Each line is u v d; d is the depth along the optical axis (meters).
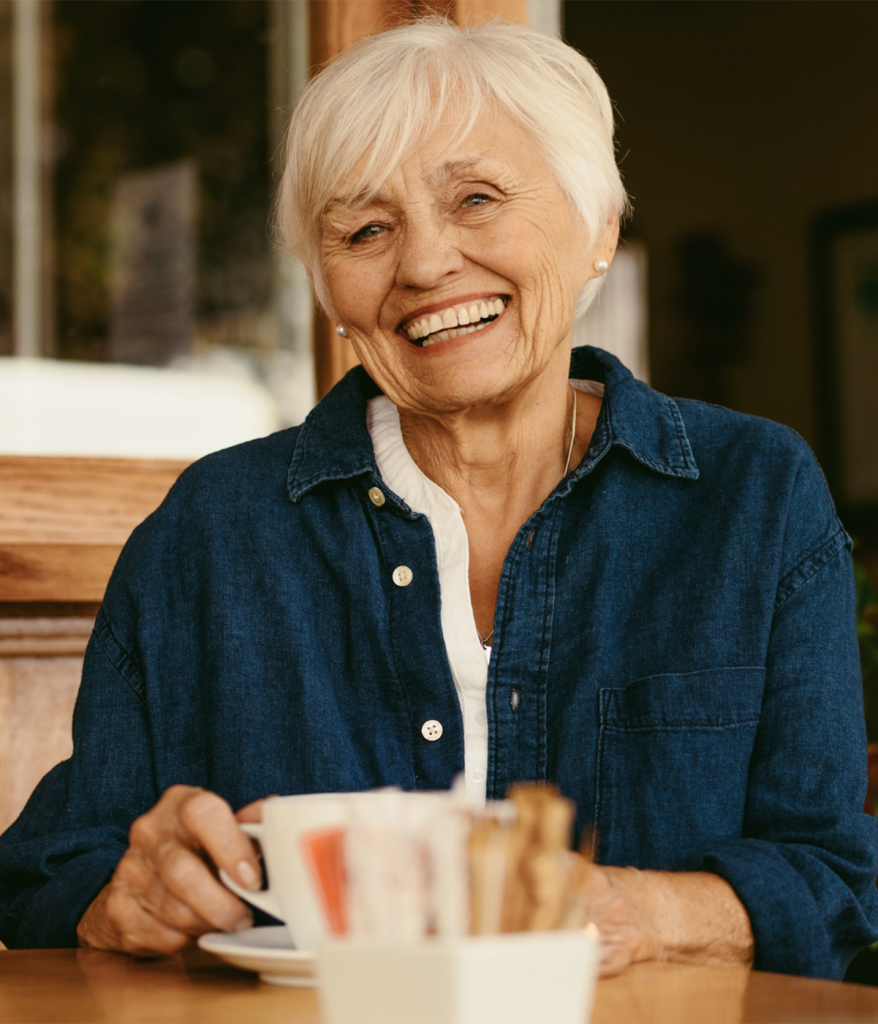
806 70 4.39
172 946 0.85
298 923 0.74
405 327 1.22
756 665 1.14
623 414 1.25
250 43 3.52
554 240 1.20
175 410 3.09
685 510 1.23
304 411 3.08
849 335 4.28
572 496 1.25
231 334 3.37
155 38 3.70
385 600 1.23
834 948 1.02
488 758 1.18
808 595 1.17
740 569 1.17
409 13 1.98
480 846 0.49
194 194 3.61
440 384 1.19
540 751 1.17
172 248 3.60
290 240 1.33
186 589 1.28
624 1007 0.69
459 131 1.17
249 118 3.57
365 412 1.33
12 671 1.81
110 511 1.99
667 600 1.18
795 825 1.07
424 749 1.20
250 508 1.29
